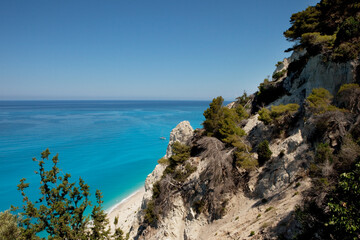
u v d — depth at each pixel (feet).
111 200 186.60
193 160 121.80
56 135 434.71
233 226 76.64
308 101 84.94
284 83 146.20
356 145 54.49
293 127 96.78
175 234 98.73
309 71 109.09
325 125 73.67
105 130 496.64
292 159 81.56
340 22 107.14
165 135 442.91
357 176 36.81
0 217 70.38
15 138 404.16
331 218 37.24
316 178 53.31
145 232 114.52
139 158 296.92
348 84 73.87
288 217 60.34
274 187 80.38
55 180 67.62
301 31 115.65
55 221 60.39
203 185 102.27
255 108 164.96
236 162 100.32
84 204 68.23
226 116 128.36
